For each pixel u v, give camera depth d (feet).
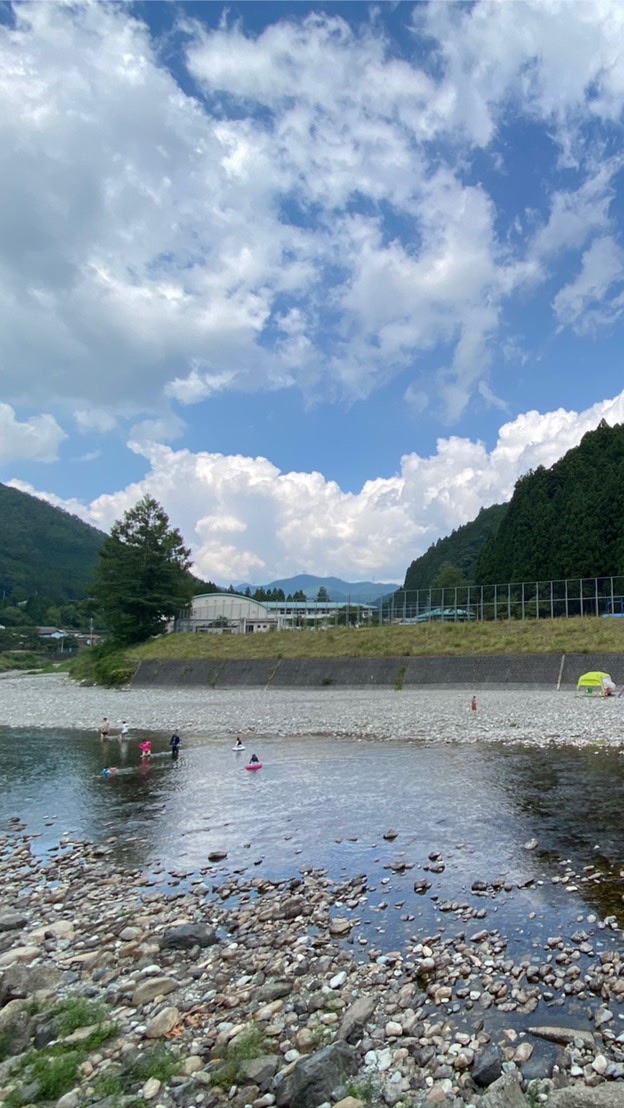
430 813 56.49
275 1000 27.99
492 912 36.22
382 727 104.78
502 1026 25.26
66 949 34.45
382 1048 24.13
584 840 47.57
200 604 379.55
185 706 151.64
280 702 153.17
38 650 500.33
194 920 37.50
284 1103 21.13
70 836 56.49
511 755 78.07
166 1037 25.46
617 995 26.99
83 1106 21.33
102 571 269.64
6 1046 25.30
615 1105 19.71
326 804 61.11
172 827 57.26
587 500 278.26
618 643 164.96
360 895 39.91
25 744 106.22
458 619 235.81
